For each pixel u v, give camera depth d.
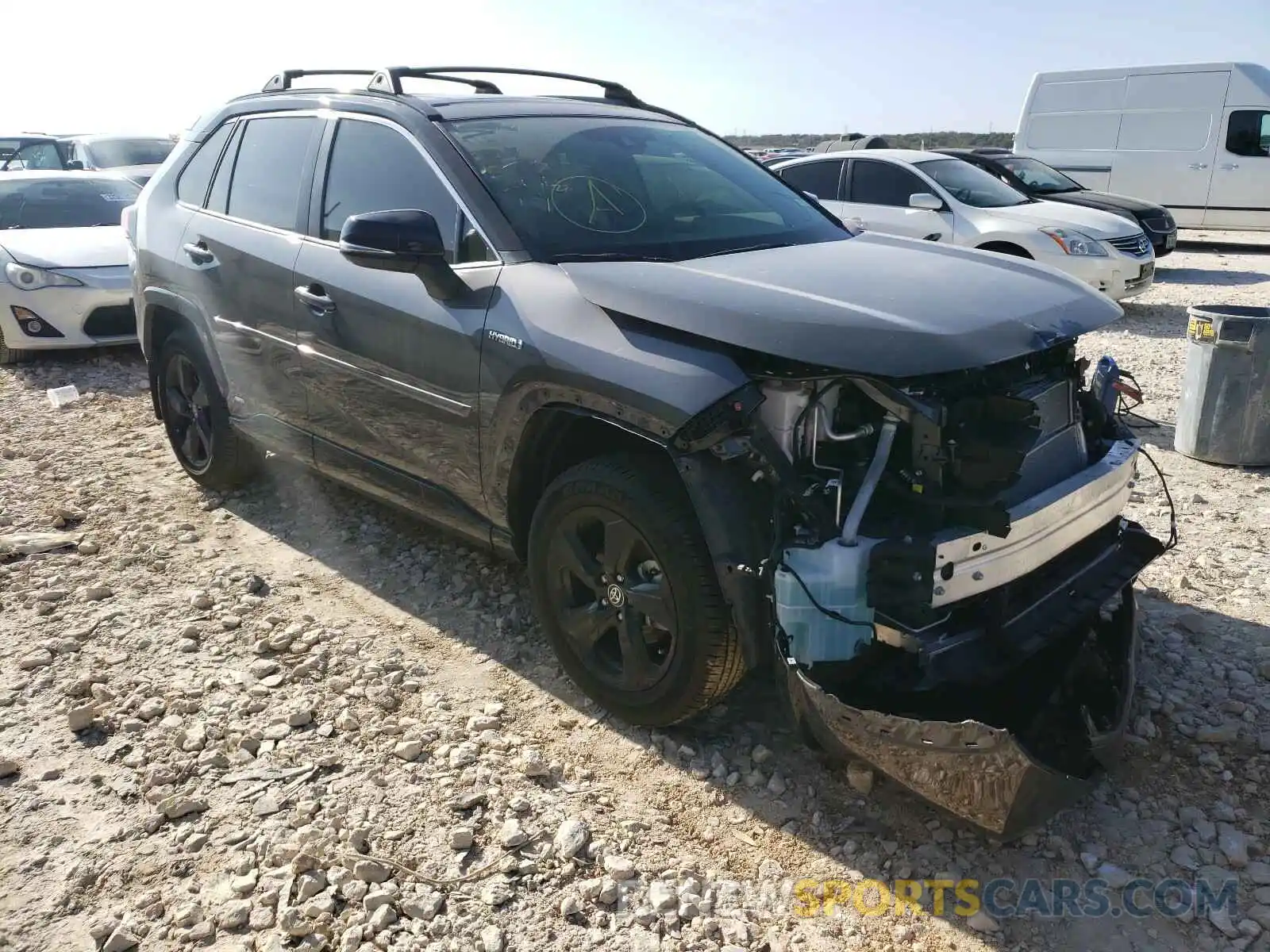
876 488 2.58
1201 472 5.62
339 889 2.51
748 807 2.85
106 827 2.77
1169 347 9.16
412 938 2.36
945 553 2.49
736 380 2.66
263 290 4.28
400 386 3.66
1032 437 2.52
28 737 3.18
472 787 2.90
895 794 2.91
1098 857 2.66
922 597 2.46
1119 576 3.10
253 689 3.41
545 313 3.11
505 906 2.47
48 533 4.75
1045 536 2.79
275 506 5.12
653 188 3.80
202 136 5.05
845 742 2.56
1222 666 3.55
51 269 8.11
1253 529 4.75
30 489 5.41
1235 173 16.12
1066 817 2.82
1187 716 3.25
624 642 3.09
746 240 3.64
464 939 2.36
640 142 4.08
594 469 3.04
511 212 3.44
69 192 9.89
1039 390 2.92
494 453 3.35
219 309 4.60
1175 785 2.95
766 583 2.65
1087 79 17.19
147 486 5.49
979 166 12.98
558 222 3.46
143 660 3.62
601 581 3.12
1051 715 2.81
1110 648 3.10
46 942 2.38
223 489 5.29
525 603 4.02
